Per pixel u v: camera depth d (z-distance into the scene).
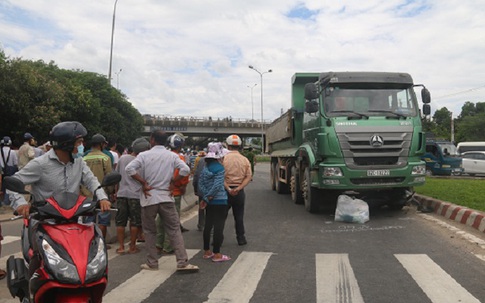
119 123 46.84
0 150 12.36
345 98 10.88
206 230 7.09
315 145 11.03
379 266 6.53
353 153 10.28
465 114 84.25
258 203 14.22
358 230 9.34
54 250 3.69
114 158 10.75
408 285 5.61
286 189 17.23
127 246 8.19
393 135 10.38
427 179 20.91
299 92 14.33
